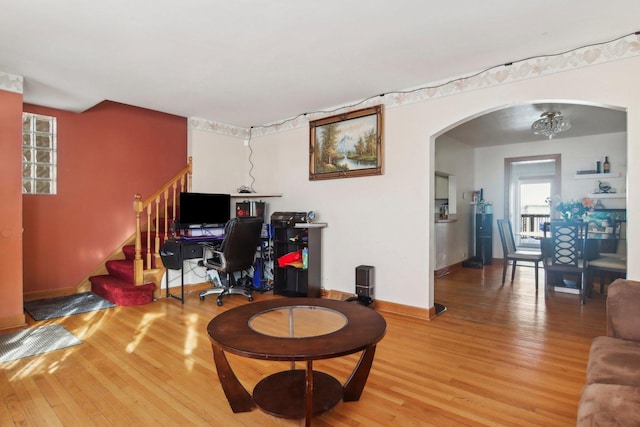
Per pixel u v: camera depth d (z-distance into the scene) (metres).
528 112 4.72
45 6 2.15
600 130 5.85
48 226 4.37
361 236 4.11
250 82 3.52
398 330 3.24
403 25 2.44
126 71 3.22
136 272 4.15
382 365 2.51
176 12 2.24
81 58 2.92
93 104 4.18
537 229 8.75
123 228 4.97
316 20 2.37
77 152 4.57
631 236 2.56
